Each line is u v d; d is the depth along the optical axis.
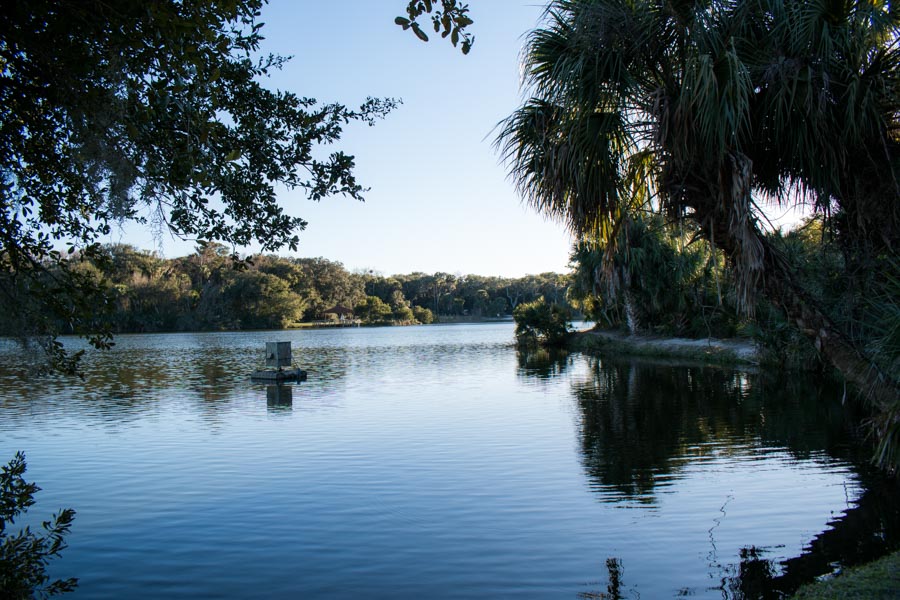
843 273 5.73
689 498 7.55
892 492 7.41
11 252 3.75
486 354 36.59
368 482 8.63
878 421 4.86
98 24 2.93
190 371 27.17
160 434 12.35
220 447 11.08
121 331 73.50
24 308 3.79
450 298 132.62
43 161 3.79
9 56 3.11
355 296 113.25
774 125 5.09
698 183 5.21
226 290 82.56
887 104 5.03
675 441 10.83
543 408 15.05
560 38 5.34
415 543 6.35
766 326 19.53
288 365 23.78
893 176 4.87
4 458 10.33
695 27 4.83
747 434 11.19
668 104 5.03
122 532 6.78
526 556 5.95
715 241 5.24
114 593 5.31
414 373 25.11
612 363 27.30
